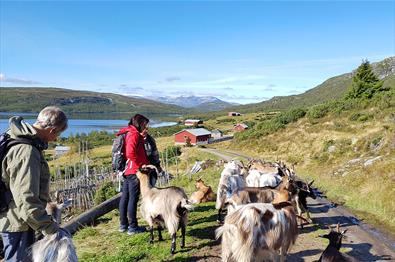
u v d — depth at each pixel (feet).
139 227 30.91
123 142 29.55
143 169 27.53
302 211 38.99
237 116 538.47
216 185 59.82
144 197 27.17
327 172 76.89
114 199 42.32
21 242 14.14
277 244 21.72
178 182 70.18
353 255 29.60
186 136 265.95
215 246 27.63
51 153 257.34
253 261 21.70
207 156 155.02
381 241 33.53
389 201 45.78
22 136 13.34
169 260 25.23
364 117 117.91
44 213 13.60
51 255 14.11
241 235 20.84
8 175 13.20
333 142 103.19
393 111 111.65
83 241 30.14
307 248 29.48
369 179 57.88
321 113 144.77
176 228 25.67
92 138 361.30
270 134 157.28
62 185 68.95
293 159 110.11
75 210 52.54
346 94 165.48
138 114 29.48
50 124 13.96
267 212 21.72
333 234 24.99
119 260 24.86
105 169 91.04
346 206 48.88
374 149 82.74
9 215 13.60
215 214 37.65
